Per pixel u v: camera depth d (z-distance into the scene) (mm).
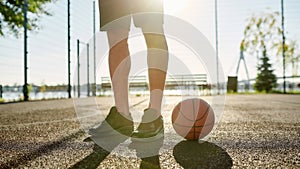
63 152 1619
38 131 2443
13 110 5180
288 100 7379
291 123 2742
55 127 2676
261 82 16484
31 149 1713
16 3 9938
